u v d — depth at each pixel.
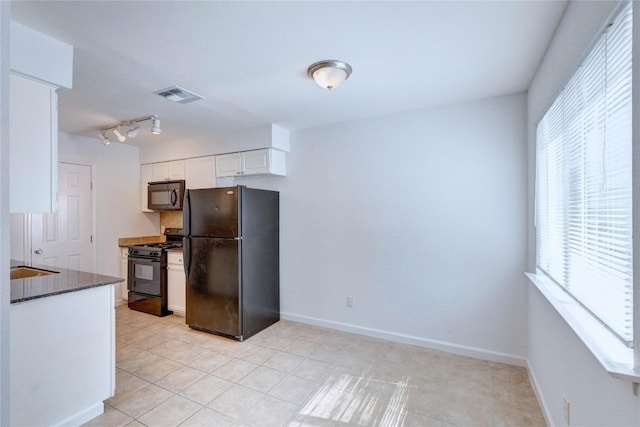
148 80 2.35
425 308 3.03
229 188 3.28
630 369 0.94
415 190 3.06
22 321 1.72
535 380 2.26
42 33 1.72
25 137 1.69
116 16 1.58
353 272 3.40
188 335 3.37
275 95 2.66
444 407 2.10
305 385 2.38
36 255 3.69
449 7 1.54
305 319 3.71
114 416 2.02
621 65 1.08
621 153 1.09
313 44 1.87
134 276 4.23
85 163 4.12
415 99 2.77
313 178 3.63
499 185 2.71
